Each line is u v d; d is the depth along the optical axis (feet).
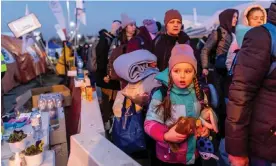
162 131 6.35
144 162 9.69
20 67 38.78
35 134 8.21
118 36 18.02
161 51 11.76
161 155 6.93
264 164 5.06
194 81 6.77
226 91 10.93
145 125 6.68
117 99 9.95
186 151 6.66
